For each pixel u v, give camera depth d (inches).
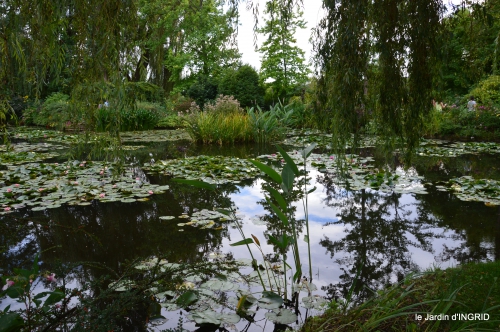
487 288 62.9
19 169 194.5
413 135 88.9
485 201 143.5
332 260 91.7
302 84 714.2
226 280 77.4
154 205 140.3
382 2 75.2
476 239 105.0
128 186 167.6
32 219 66.4
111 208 135.1
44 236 105.7
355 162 233.8
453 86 458.3
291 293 73.9
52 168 201.8
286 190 77.7
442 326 53.7
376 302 64.3
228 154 289.1
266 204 144.9
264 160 248.1
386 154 95.3
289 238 76.4
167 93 681.6
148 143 369.4
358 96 81.4
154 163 239.6
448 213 131.4
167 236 106.7
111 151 82.4
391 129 88.3
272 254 95.0
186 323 62.6
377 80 85.4
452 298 52.3
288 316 64.3
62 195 149.5
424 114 85.8
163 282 61.9
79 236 106.0
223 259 89.4
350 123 80.4
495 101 386.3
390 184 176.1
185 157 270.2
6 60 61.0
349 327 57.8
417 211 134.6
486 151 302.5
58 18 61.0
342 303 68.9
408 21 73.7
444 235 109.0
